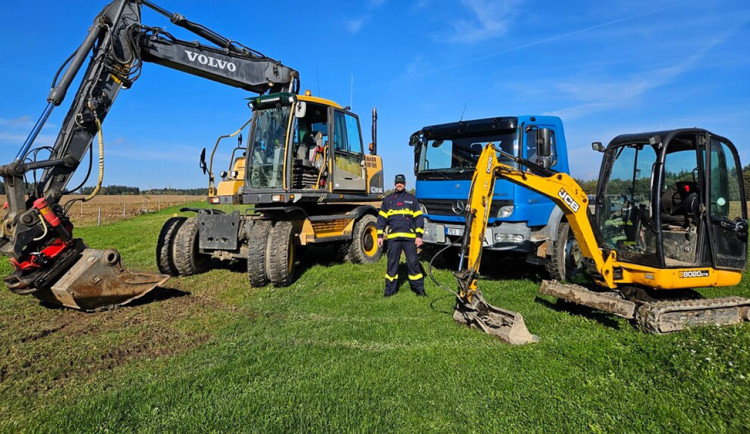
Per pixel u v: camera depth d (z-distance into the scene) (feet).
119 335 15.43
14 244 16.01
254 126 25.16
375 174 31.86
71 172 18.39
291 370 12.48
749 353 12.00
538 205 22.71
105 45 19.19
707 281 16.11
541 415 9.87
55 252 17.25
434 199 25.58
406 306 19.08
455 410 10.19
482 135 23.72
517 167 22.27
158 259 24.95
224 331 16.10
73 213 100.68
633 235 17.12
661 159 15.56
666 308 14.20
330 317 17.81
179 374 12.38
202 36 23.88
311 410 10.18
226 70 24.86
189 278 25.12
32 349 14.14
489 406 10.38
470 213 16.17
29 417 10.16
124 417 10.09
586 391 10.93
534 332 15.49
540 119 23.48
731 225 16.67
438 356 13.30
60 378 12.32
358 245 28.94
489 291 21.35
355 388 11.28
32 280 16.38
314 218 25.21
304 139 27.86
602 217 17.93
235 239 23.63
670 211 16.90
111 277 18.13
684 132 15.85
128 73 20.12
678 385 10.99
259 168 24.89
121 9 19.81
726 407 9.81
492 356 13.23
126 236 48.42
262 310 18.86
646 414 9.83
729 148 17.08
